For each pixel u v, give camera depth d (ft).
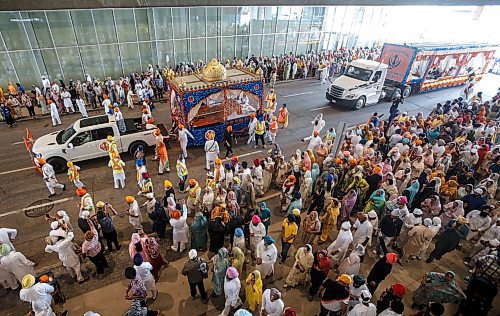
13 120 53.16
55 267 27.07
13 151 45.44
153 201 28.94
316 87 78.54
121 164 36.24
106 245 29.25
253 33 86.02
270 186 39.22
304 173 34.45
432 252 28.12
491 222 29.27
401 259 28.68
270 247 23.53
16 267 23.31
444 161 36.83
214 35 80.94
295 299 24.75
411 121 47.57
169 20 73.51
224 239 30.17
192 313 23.35
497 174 34.37
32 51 63.16
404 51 66.69
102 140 41.16
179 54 79.15
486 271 22.41
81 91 62.95
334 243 25.59
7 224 31.76
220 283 22.99
